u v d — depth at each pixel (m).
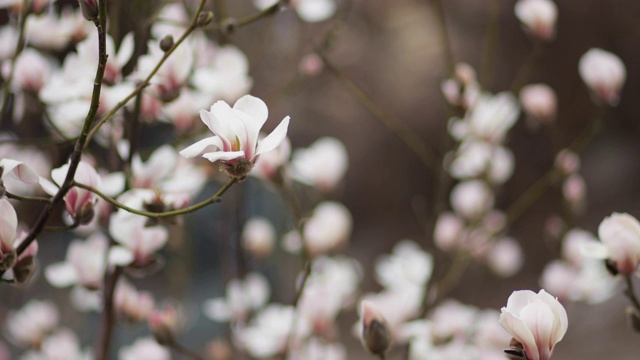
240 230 2.17
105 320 1.84
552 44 6.89
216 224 2.74
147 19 1.84
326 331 2.02
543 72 6.91
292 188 2.10
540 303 1.49
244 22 1.86
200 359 1.88
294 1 2.03
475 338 2.17
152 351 2.05
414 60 6.79
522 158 6.85
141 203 1.70
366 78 6.75
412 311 2.10
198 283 4.01
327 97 6.50
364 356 4.97
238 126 1.49
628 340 4.74
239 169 1.49
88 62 1.76
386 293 2.15
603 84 2.15
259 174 1.96
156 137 2.80
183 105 1.89
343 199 7.09
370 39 6.84
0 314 2.54
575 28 6.94
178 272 2.36
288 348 1.97
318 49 2.21
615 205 6.83
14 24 2.01
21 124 2.14
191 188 1.80
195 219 2.47
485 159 2.25
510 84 6.83
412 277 2.16
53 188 1.59
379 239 6.95
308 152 2.16
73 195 1.59
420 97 6.75
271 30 2.74
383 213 7.07
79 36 1.96
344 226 2.12
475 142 2.23
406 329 1.98
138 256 1.76
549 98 2.32
